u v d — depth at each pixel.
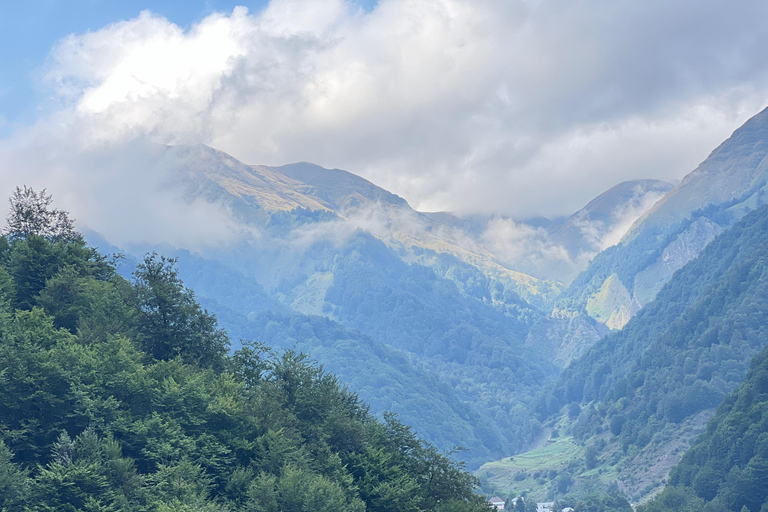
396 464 106.81
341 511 85.19
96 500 73.50
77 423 83.94
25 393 82.81
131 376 91.06
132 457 86.38
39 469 77.06
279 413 101.56
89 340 99.38
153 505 76.06
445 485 108.69
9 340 86.69
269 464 92.31
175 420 89.81
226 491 88.19
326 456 99.50
